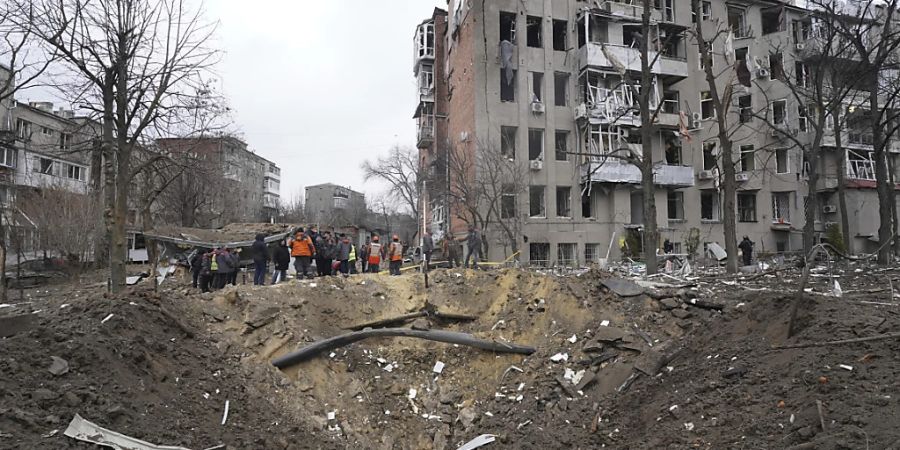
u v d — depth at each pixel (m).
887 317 6.91
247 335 10.16
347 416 9.45
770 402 6.00
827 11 21.34
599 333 10.38
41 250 21.31
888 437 4.41
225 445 6.55
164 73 10.87
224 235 21.44
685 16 29.58
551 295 12.15
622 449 7.00
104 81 10.97
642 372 8.94
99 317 8.12
